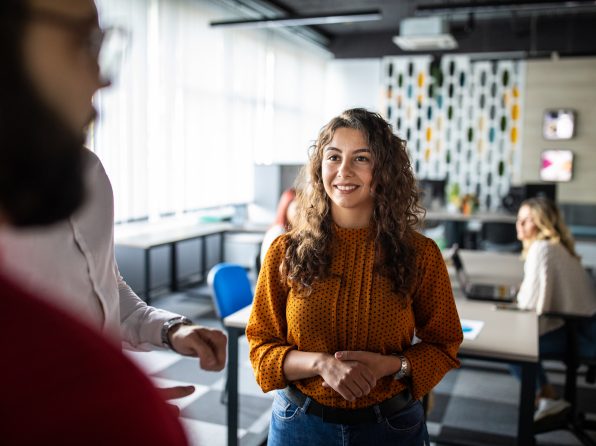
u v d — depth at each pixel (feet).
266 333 5.46
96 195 2.91
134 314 3.43
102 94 1.44
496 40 31.91
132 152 19.61
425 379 5.10
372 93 35.65
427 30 20.61
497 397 11.87
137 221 20.04
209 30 24.25
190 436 1.34
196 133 23.63
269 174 21.81
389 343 5.15
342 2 27.63
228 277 10.43
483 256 15.11
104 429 1.11
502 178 31.83
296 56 32.53
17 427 1.03
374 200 5.23
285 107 31.60
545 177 31.12
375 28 33.91
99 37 1.36
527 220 10.39
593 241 25.66
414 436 5.20
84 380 1.11
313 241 5.24
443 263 5.39
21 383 1.05
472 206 24.64
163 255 21.25
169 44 21.66
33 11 1.15
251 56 27.84
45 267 2.53
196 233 19.27
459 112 32.19
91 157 2.97
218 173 25.22
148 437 1.17
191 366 13.28
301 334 5.18
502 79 31.48
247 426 10.42
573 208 30.81
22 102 1.14
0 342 1.05
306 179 5.59
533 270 9.75
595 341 9.82
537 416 9.46
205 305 19.20
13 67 1.12
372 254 5.18
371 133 5.17
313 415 5.10
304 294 5.16
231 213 25.80
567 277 9.74
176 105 22.29
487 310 9.35
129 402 1.16
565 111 30.60
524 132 31.37
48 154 1.19
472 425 10.58
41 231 1.31
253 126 28.22
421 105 32.73
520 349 7.29
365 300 5.11
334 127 5.30
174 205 22.29
